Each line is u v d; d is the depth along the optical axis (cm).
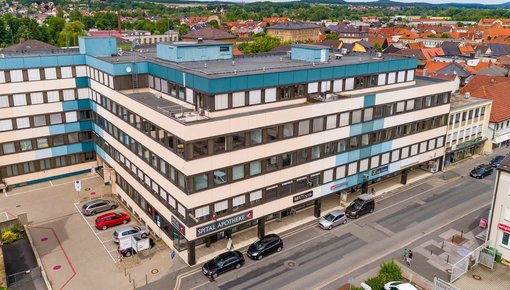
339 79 5488
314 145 5109
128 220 5500
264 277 4334
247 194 4653
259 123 4512
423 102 6284
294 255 4725
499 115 8075
